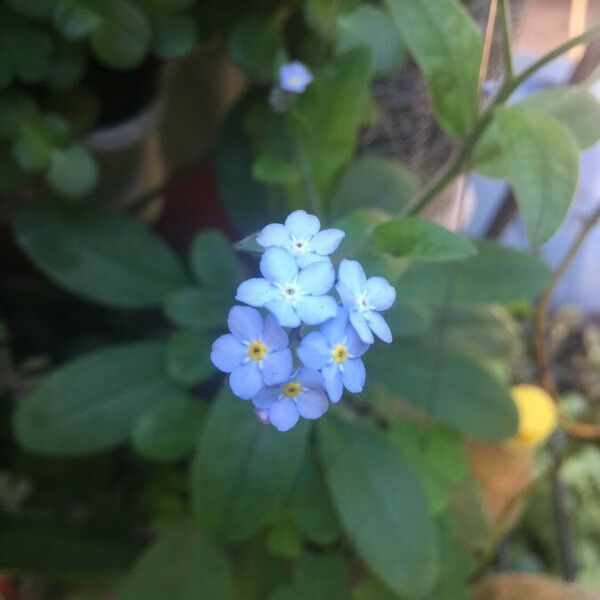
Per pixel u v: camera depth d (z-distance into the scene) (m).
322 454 0.10
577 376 0.17
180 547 0.11
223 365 0.06
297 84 0.09
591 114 0.09
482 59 0.08
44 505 0.13
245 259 0.12
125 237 0.11
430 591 0.10
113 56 0.09
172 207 0.14
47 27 0.09
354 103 0.09
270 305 0.06
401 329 0.10
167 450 0.10
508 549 0.15
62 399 0.10
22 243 0.10
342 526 0.11
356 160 0.11
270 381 0.06
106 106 0.10
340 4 0.10
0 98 0.09
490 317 0.12
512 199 0.12
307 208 0.10
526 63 0.12
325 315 0.06
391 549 0.10
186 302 0.10
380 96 0.11
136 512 0.13
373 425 0.11
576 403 0.17
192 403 0.11
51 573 0.11
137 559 0.12
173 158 0.13
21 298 0.14
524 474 0.13
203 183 0.14
